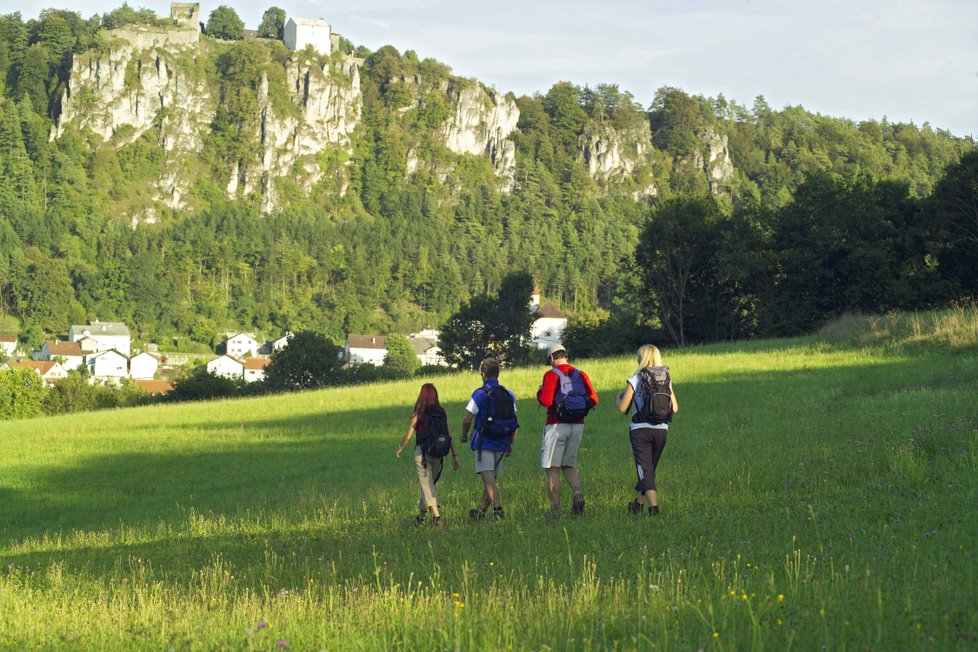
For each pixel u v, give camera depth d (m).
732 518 9.63
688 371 30.77
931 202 54.66
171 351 199.75
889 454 12.03
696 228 62.47
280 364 84.00
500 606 6.64
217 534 12.80
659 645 5.51
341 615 6.89
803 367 28.83
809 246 54.56
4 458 27.81
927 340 30.20
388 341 171.25
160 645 6.59
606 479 13.55
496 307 93.12
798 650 5.29
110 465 25.33
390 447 23.47
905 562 7.04
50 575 9.90
